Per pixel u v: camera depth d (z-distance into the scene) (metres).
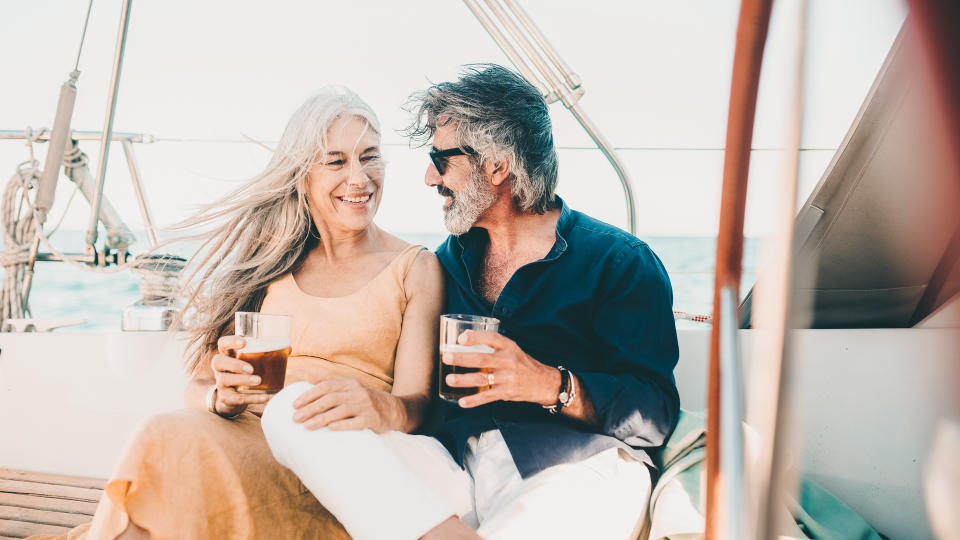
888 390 1.57
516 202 1.49
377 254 1.57
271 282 1.56
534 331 1.43
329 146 1.47
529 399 1.20
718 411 0.52
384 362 1.51
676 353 1.37
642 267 1.41
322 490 0.98
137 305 1.92
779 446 0.50
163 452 1.05
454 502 1.23
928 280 1.62
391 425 1.19
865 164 1.48
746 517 0.49
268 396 1.17
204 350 1.56
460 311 1.50
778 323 0.50
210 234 1.59
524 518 1.13
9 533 1.46
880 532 1.55
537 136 1.49
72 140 2.25
